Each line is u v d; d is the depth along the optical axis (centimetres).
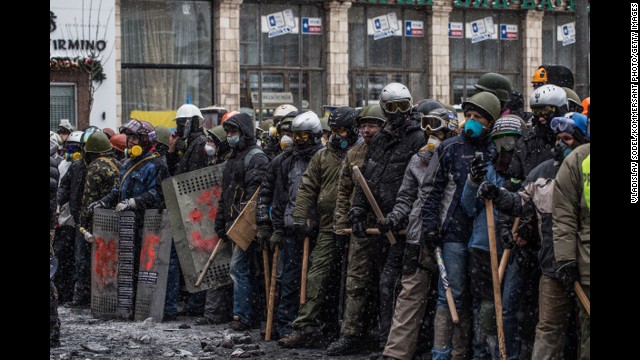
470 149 743
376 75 3231
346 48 3158
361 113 862
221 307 1089
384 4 3225
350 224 870
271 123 1304
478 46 3378
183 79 3002
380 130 845
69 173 1319
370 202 832
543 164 681
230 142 1053
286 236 952
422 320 794
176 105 2995
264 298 1052
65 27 2794
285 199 955
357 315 870
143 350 923
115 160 1243
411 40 3275
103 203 1178
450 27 3331
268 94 3092
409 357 789
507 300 718
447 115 793
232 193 1052
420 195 775
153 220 1115
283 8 3100
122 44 2919
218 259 1084
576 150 626
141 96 2953
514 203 687
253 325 1048
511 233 706
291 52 3119
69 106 2820
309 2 3127
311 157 950
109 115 2861
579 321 649
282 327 955
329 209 908
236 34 3022
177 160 1247
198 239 1098
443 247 746
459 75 3353
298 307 953
